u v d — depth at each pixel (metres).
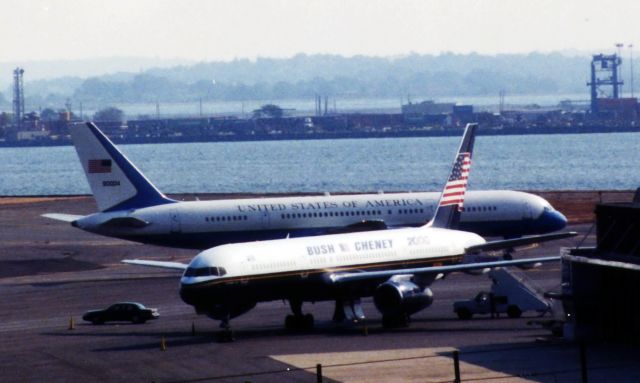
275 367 193.25
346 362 195.38
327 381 181.12
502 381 176.38
